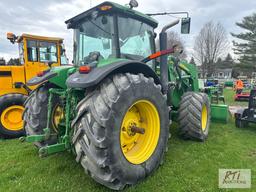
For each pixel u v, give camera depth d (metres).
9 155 3.88
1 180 3.00
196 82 5.77
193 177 3.04
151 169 2.96
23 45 6.30
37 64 6.34
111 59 2.89
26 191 2.73
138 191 2.67
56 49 6.87
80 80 2.50
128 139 2.94
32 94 3.63
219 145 4.31
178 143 4.36
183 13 3.67
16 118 5.41
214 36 42.44
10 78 5.91
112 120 2.43
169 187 2.79
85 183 2.86
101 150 2.39
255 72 42.97
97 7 3.08
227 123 6.24
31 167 3.34
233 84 22.80
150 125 3.07
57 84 3.36
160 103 3.07
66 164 3.38
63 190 2.72
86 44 3.45
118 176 2.51
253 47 43.47
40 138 2.96
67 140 2.74
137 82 2.70
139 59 3.50
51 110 3.40
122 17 3.18
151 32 3.75
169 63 4.69
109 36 3.15
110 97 2.47
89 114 2.44
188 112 4.31
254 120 5.46
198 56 43.59
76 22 3.51
